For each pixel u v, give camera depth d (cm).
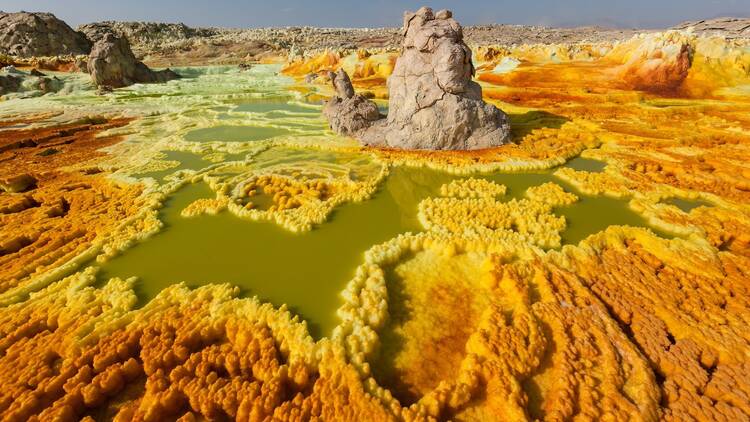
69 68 4209
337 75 1984
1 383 591
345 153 1639
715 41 2633
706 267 824
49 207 1170
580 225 1040
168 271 883
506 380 575
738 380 577
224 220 1105
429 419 528
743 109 2148
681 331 670
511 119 2109
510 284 777
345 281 841
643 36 3112
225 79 4431
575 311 706
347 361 623
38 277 845
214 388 577
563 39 8212
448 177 1374
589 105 2359
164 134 2038
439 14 1638
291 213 1100
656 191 1190
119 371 605
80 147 1816
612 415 523
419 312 749
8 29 5109
